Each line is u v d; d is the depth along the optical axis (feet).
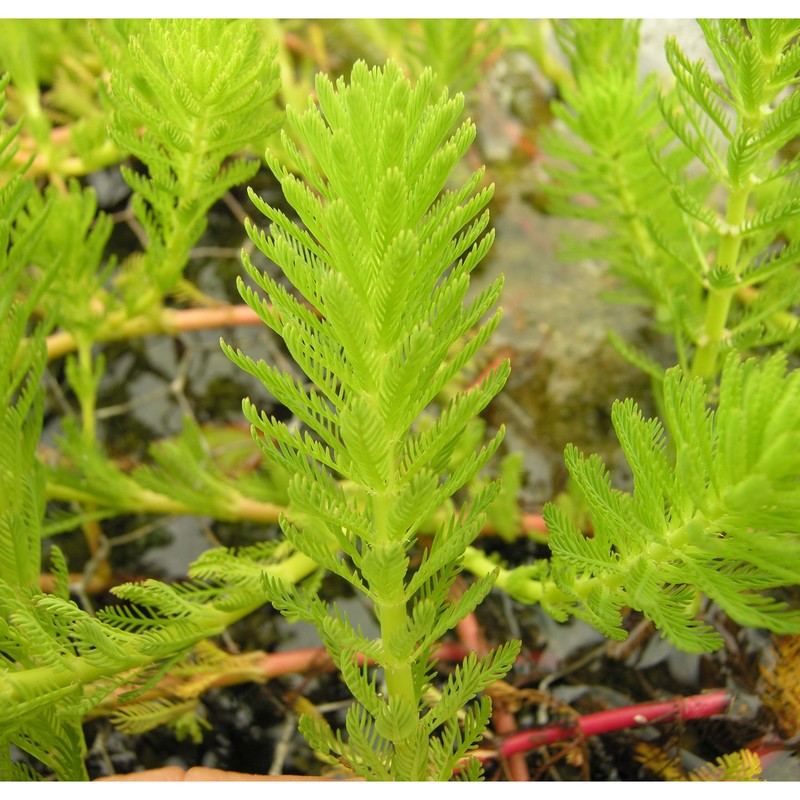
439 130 0.65
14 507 0.87
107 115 1.01
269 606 1.15
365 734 0.78
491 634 1.12
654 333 1.38
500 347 1.38
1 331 0.88
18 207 0.86
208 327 1.37
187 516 1.22
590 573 0.79
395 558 0.68
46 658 0.76
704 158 0.92
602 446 1.27
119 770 1.05
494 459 1.27
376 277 0.66
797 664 1.01
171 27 0.90
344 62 1.72
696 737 1.03
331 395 0.70
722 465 0.67
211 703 1.08
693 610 0.97
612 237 1.26
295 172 1.42
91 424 1.18
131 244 1.49
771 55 0.85
